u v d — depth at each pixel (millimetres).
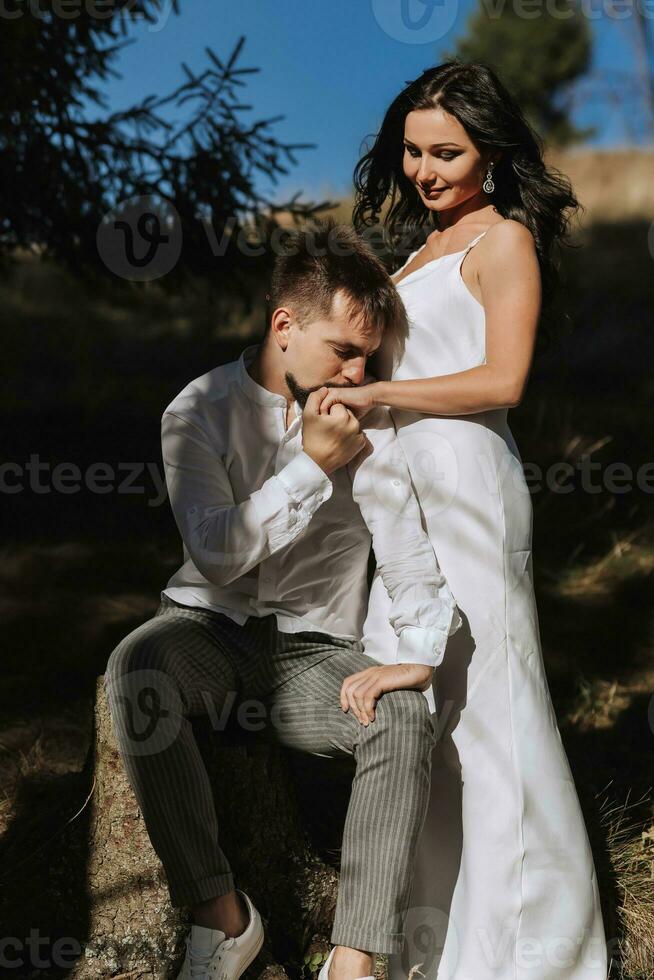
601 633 4531
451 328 2270
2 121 5090
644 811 2965
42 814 2600
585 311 10133
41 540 5605
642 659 4305
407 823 2059
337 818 2807
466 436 2248
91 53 5379
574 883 2219
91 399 7785
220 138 5227
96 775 2367
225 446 2291
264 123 5273
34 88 5035
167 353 9578
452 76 2287
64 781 2930
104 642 4418
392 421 2328
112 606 4809
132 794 2301
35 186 5492
